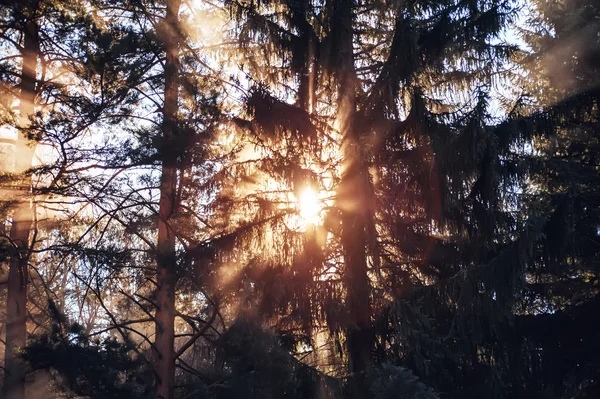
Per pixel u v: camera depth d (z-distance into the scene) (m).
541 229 13.11
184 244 12.40
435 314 13.34
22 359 11.41
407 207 13.56
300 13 14.47
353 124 13.63
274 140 13.55
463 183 13.02
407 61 12.95
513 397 15.52
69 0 13.37
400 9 14.39
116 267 12.05
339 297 12.96
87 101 12.06
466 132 12.43
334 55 14.33
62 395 11.70
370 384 11.84
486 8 13.62
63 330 11.44
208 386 11.34
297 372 12.24
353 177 13.47
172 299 12.48
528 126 14.41
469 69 14.49
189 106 12.44
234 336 11.42
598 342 15.59
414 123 13.05
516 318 15.62
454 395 14.22
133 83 12.60
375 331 13.27
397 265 13.95
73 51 12.42
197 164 12.09
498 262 12.55
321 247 13.48
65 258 12.26
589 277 17.02
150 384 11.44
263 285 12.78
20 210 13.33
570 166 16.25
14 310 13.10
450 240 13.84
